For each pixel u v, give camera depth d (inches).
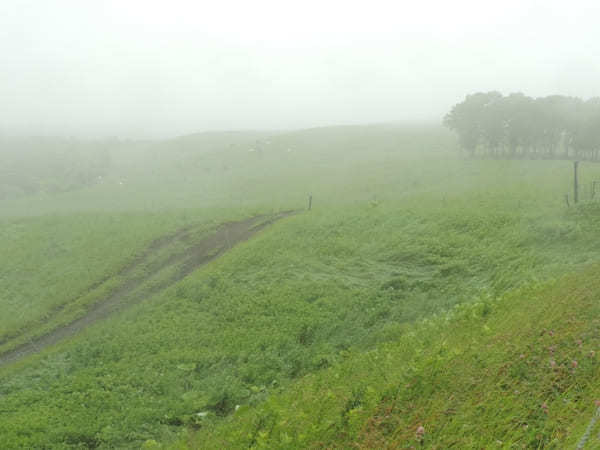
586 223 861.2
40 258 1384.1
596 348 283.7
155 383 611.8
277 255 1082.1
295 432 286.4
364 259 978.7
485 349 334.6
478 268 805.9
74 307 1050.1
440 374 303.4
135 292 1084.5
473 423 232.1
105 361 724.0
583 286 451.5
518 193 1332.4
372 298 780.6
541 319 375.2
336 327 706.8
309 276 928.3
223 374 610.2
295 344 673.6
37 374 716.7
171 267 1214.3
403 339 529.7
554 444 200.1
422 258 909.8
